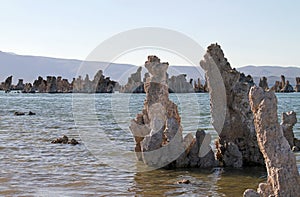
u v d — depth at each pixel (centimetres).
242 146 2372
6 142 3344
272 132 1256
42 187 1925
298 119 5197
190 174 2177
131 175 2167
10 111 7531
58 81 19462
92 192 1850
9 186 1933
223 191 1864
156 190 1884
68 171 2256
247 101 2345
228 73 2359
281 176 1220
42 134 3900
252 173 2188
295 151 2666
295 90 19238
